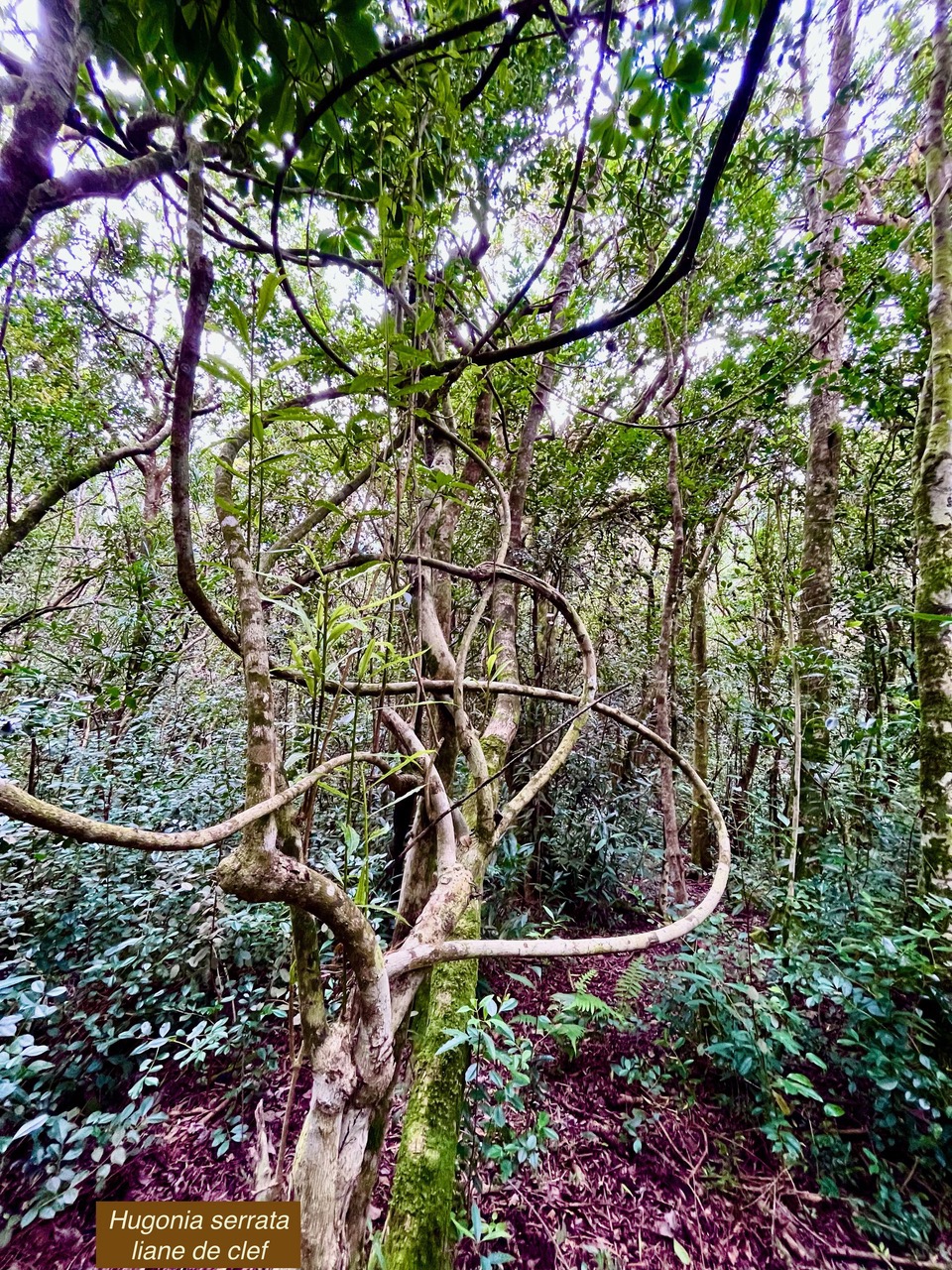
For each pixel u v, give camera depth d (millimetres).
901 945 2004
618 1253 1602
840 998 1890
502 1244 1586
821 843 2785
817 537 3387
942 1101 1737
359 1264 912
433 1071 1455
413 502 1008
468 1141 1602
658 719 3100
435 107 1095
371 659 966
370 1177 956
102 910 2279
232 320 771
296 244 1634
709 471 3963
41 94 638
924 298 2873
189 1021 2150
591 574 4492
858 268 2963
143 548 3855
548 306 2633
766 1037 1988
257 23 842
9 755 2820
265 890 648
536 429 2990
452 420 1908
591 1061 2283
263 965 2404
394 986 1004
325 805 2674
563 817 3666
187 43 831
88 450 3736
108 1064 1993
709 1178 1829
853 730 2814
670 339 3125
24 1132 1505
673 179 2449
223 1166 1743
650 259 2768
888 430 3650
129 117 1150
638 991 2264
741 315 3164
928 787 2227
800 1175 1851
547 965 2822
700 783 1568
